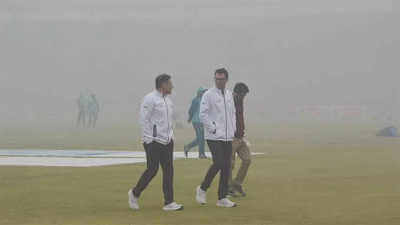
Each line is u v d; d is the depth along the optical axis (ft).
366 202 104.32
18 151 222.48
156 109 97.60
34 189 120.26
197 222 88.22
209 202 105.81
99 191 117.80
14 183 128.98
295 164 168.86
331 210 96.94
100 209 98.99
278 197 110.22
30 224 87.10
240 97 110.83
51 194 113.91
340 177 138.62
